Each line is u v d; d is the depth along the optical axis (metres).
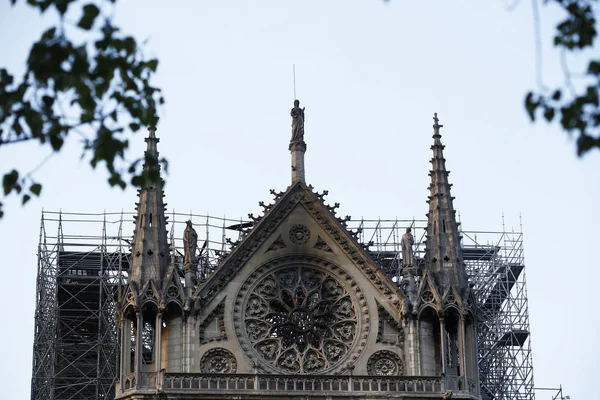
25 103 43.03
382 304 119.44
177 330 116.12
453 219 123.31
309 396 113.06
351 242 121.06
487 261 158.75
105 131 44.59
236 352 116.50
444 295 118.44
